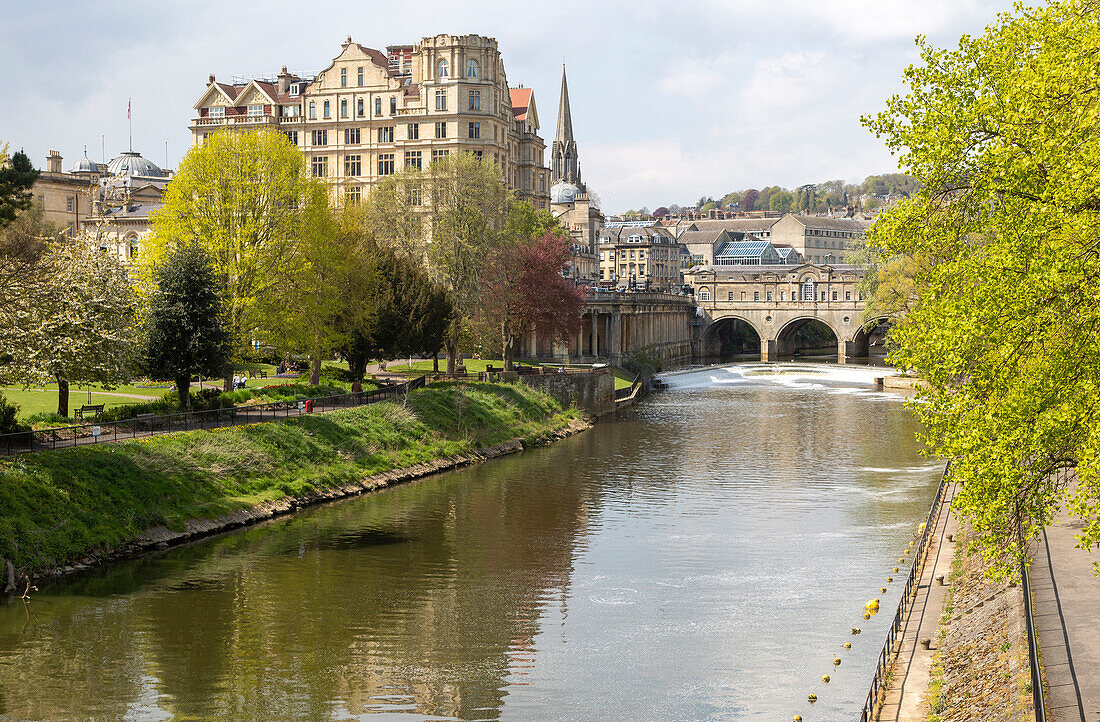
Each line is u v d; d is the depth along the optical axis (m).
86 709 35.06
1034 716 26.00
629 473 81.88
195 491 61.00
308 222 86.25
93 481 55.34
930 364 28.83
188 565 52.72
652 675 38.78
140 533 55.06
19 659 39.50
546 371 124.44
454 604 47.47
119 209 161.75
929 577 46.28
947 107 29.59
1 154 58.44
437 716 35.06
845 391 158.25
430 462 82.12
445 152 147.50
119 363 62.44
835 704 35.91
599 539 59.72
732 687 37.47
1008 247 27.17
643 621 45.12
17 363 56.62
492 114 149.25
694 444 98.81
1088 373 26.14
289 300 84.94
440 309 102.88
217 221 83.44
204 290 70.62
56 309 61.22
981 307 26.80
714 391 158.88
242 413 77.12
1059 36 28.22
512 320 115.50
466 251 115.06
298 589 49.31
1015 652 31.17
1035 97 27.36
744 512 66.69
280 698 36.41
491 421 97.44
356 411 83.12
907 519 64.25
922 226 30.55
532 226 140.12
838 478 79.38
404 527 62.38
